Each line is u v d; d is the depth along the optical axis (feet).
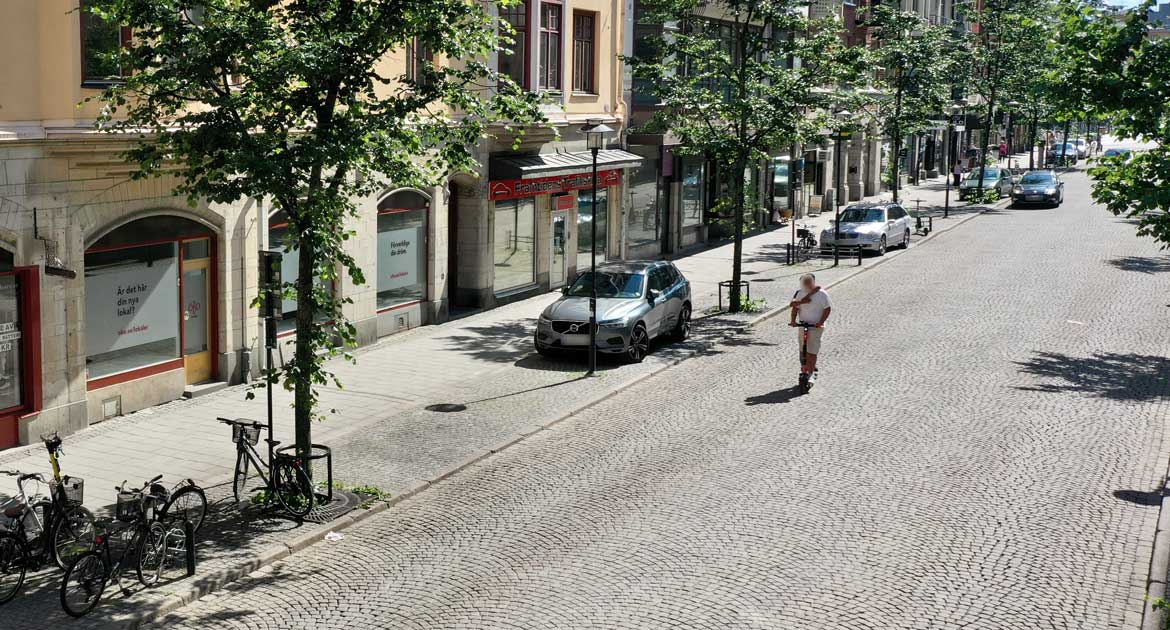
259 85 38.32
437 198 78.48
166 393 56.90
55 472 35.70
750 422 53.21
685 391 60.03
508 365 66.44
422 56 73.56
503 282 87.76
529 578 34.83
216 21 38.86
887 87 138.82
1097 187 53.62
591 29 96.07
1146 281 96.48
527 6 84.74
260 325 62.49
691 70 102.22
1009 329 75.77
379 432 52.01
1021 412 54.34
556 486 44.21
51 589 33.47
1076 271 102.63
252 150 37.32
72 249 50.11
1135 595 33.22
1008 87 171.94
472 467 47.14
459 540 38.50
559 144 91.40
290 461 40.11
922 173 228.63
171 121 52.95
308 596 33.91
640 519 40.09
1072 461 46.50
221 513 40.93
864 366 65.00
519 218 89.15
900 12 135.13
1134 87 49.24
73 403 50.96
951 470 45.32
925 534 38.22
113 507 41.01
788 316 83.30
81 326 51.03
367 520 40.86
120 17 38.86
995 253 116.47
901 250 120.78
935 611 32.12
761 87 83.15
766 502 41.65
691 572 35.06
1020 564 35.60
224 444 49.73
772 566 35.47
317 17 40.73
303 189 40.29
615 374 63.77
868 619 31.58
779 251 119.85
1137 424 52.13
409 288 77.61
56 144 48.21
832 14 86.17
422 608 32.73
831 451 48.14
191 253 58.29
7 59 46.32
